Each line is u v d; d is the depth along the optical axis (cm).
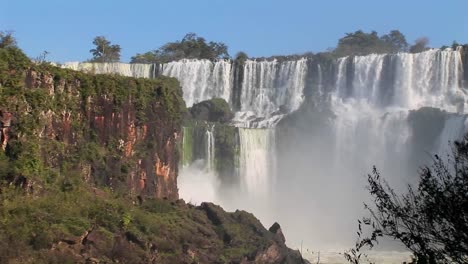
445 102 12431
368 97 13050
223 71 13575
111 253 6241
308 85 13338
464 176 2412
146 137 8712
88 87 8112
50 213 6450
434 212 2425
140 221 6906
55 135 7644
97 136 8131
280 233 7950
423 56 12875
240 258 7100
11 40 8881
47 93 7650
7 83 7306
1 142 7100
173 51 16175
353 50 16000
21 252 5809
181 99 11275
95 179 7862
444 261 2416
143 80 8844
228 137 11212
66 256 5959
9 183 6725
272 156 11606
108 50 15025
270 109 13212
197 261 6794
